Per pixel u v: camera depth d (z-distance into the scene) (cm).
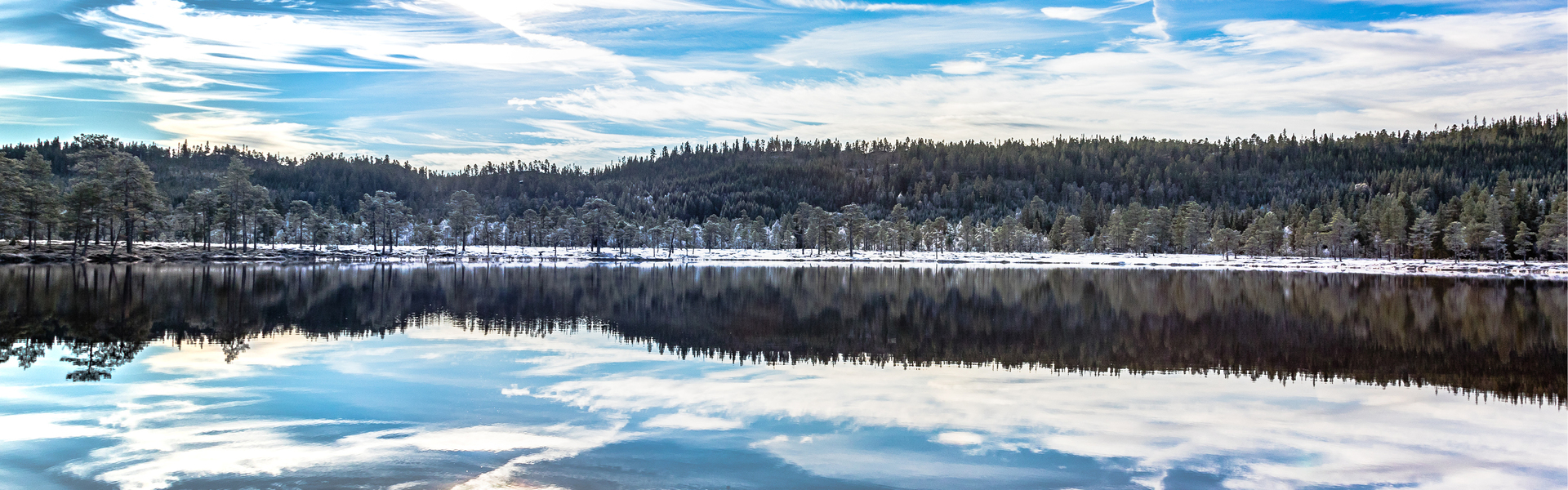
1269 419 1711
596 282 6300
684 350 2606
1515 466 1398
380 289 5056
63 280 5194
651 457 1377
